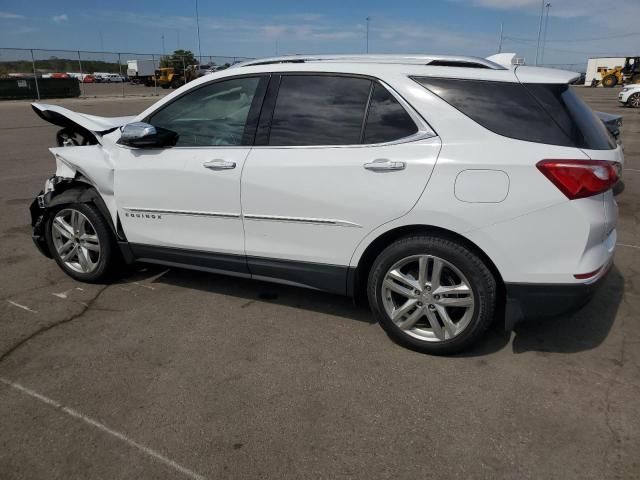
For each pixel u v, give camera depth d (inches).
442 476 89.7
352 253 128.3
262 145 136.6
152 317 147.9
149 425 102.3
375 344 132.9
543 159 109.2
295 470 91.0
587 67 2073.1
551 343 132.1
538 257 112.1
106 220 163.0
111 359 126.1
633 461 92.6
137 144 146.3
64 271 175.2
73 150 165.2
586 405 107.7
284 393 112.5
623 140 490.0
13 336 136.8
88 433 100.0
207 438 98.7
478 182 112.7
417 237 121.6
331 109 130.1
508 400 109.7
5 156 418.6
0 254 197.9
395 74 124.7
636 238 215.0
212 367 122.6
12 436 99.1
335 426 102.1
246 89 141.6
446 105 118.8
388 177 119.9
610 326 140.5
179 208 147.7
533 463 92.4
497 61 132.3
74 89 1190.9
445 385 115.0
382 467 91.7
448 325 122.1
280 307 154.1
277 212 133.7
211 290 166.2
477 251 118.0
